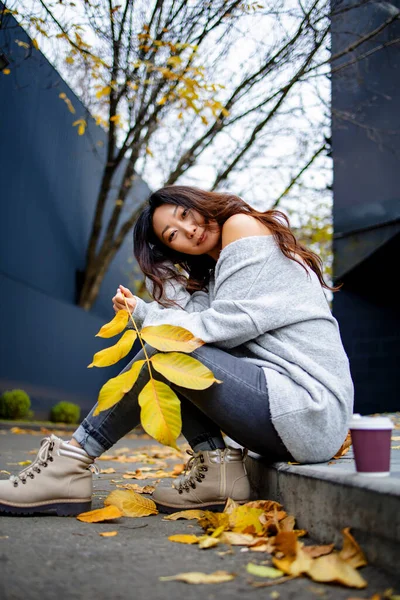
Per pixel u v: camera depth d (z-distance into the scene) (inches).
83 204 438.0
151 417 61.1
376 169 272.4
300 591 42.9
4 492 68.4
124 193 395.5
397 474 55.9
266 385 67.1
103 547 55.2
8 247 320.8
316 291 72.7
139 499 74.2
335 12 225.8
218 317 69.2
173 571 47.9
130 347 64.4
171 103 267.3
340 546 51.9
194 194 80.0
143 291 449.7
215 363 67.4
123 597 41.4
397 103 260.5
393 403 299.6
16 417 296.7
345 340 304.5
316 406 65.1
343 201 292.4
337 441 67.8
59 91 384.2
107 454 181.8
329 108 271.7
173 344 64.6
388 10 263.0
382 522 46.0
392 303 309.1
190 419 73.7
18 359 315.9
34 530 61.7
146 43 217.5
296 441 65.9
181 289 84.7
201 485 72.3
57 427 304.0
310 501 58.5
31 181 351.9
